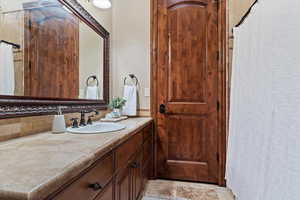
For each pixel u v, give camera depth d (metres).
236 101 1.82
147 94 2.49
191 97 2.35
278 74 1.11
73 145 0.91
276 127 1.12
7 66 1.02
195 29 2.34
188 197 1.96
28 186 0.49
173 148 2.39
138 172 1.66
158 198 1.94
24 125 1.13
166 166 2.40
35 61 1.21
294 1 0.97
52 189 0.52
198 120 2.33
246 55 1.61
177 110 2.38
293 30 0.98
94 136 1.13
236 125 1.80
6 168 0.61
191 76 2.35
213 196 1.98
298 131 0.94
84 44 1.82
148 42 2.49
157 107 2.44
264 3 1.29
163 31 2.42
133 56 2.53
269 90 1.21
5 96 1.00
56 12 1.42
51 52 1.37
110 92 2.45
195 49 2.34
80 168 0.67
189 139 2.36
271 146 1.16
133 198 1.49
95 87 2.04
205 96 2.31
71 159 0.70
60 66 1.47
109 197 1.00
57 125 1.23
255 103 1.41
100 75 2.15
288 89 1.02
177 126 2.39
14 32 1.07
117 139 1.07
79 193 0.70
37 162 0.67
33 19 1.20
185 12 2.37
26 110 1.12
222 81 2.23
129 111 2.42
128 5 2.55
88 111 1.66
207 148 2.30
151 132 2.34
